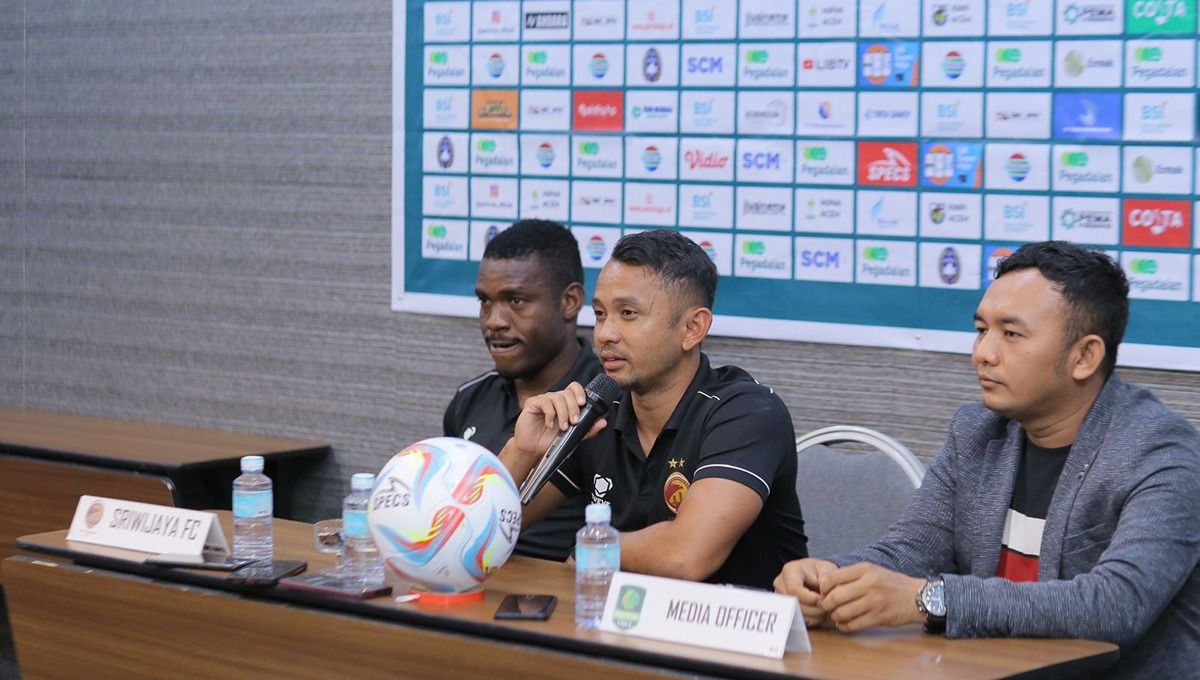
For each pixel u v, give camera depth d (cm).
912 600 216
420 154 414
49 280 499
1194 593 231
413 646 226
